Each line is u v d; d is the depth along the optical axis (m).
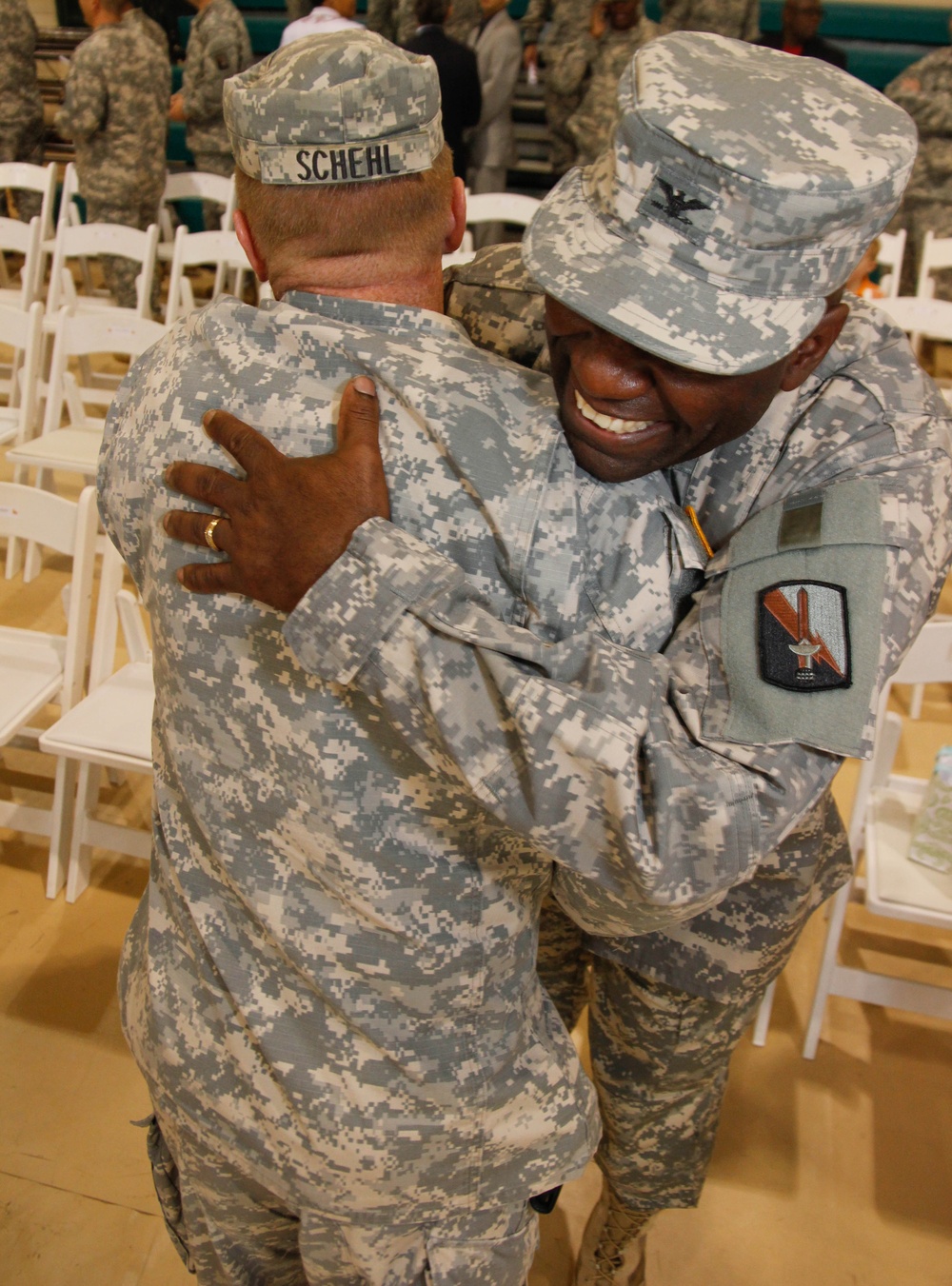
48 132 7.40
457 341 0.88
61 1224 1.73
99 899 2.38
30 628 3.25
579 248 0.79
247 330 0.87
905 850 1.94
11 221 4.16
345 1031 0.92
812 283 0.76
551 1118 0.98
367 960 0.89
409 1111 0.92
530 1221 1.07
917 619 0.83
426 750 0.80
